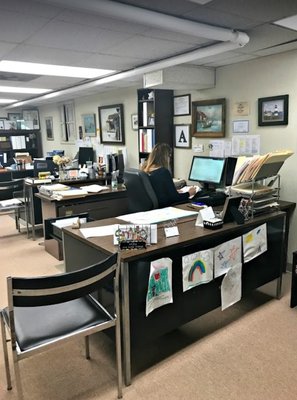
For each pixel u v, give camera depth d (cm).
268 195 259
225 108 374
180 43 289
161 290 189
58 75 441
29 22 230
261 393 179
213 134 390
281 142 326
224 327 240
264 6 209
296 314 256
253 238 240
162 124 438
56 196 363
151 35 265
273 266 267
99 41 281
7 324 162
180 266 200
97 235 205
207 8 210
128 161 555
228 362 203
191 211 253
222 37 246
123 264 170
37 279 134
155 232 188
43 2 181
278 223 263
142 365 202
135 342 185
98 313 171
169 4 203
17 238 457
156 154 336
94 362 207
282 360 205
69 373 197
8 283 132
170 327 201
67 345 222
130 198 304
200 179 389
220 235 216
